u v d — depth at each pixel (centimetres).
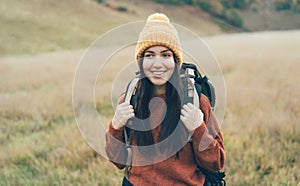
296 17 8412
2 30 4188
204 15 7925
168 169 275
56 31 4462
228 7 8275
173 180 277
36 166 543
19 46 3850
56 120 769
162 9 7338
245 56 1542
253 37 3359
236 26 7956
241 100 825
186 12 7706
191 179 276
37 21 4594
